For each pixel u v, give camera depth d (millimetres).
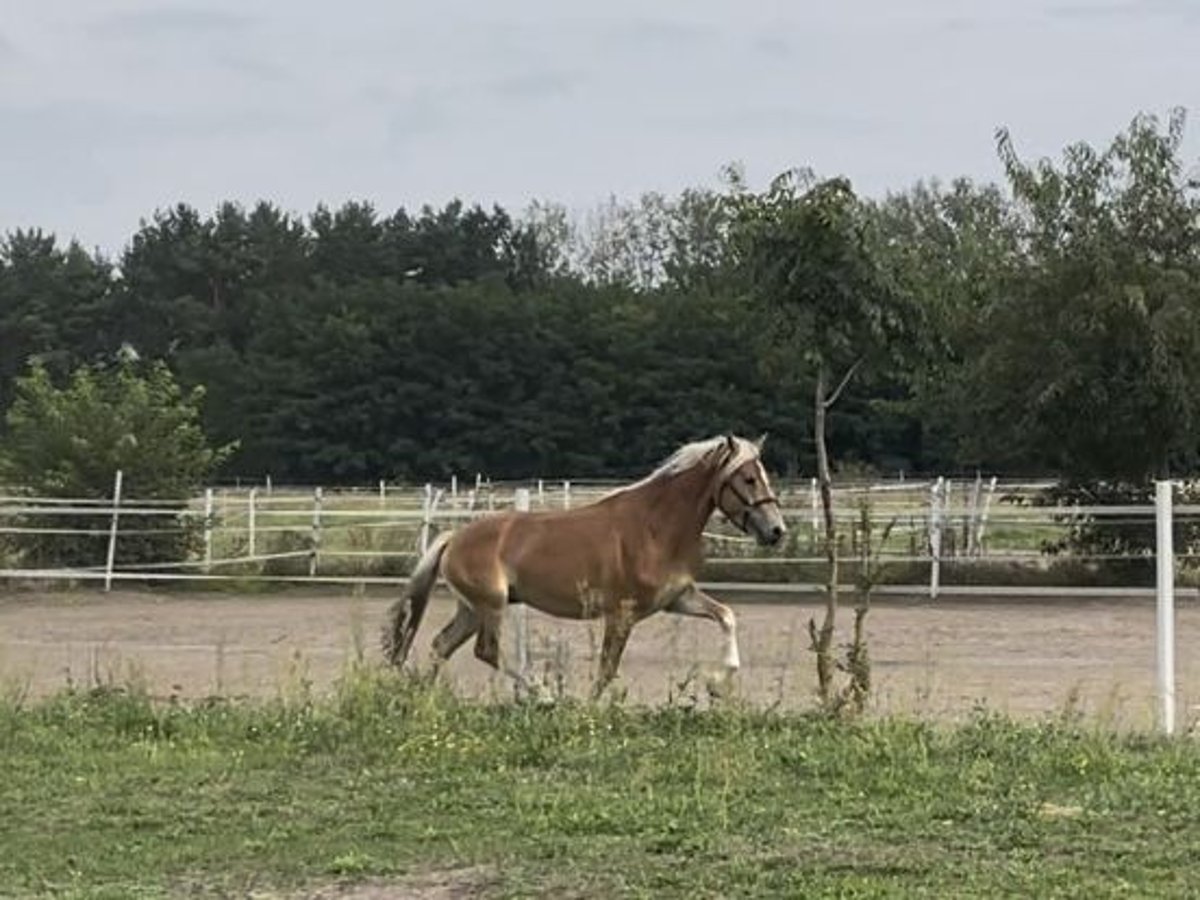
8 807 8430
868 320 11039
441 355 84938
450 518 27969
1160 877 6727
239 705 11461
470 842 7566
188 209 111625
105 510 25328
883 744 9344
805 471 73438
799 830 7621
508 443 83688
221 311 104250
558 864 7145
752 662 15336
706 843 7398
